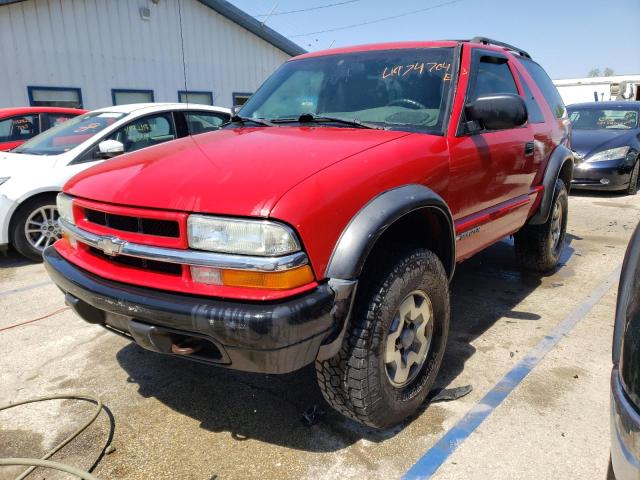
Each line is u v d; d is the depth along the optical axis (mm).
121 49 13766
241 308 1933
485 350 3369
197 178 2223
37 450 2479
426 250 2535
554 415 2662
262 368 1984
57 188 5352
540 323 3789
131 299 2121
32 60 12320
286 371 2004
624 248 5797
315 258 2033
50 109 8148
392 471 2293
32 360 3352
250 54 16812
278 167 2227
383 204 2234
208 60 15672
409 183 2461
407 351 2547
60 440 2549
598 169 8891
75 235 2525
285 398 2879
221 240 2004
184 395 2920
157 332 2098
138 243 2211
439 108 2977
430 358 2715
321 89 3402
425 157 2627
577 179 9078
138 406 2820
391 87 3189
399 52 3391
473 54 3338
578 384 2949
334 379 2289
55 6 12516
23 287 4738
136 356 3391
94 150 5664
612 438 1477
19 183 5211
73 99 13156
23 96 12289
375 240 2143
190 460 2387
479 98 2898
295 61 3855
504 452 2393
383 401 2361
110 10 13422
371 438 2520
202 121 6684
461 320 3859
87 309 2396
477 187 3100
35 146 6027
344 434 2557
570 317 3889
